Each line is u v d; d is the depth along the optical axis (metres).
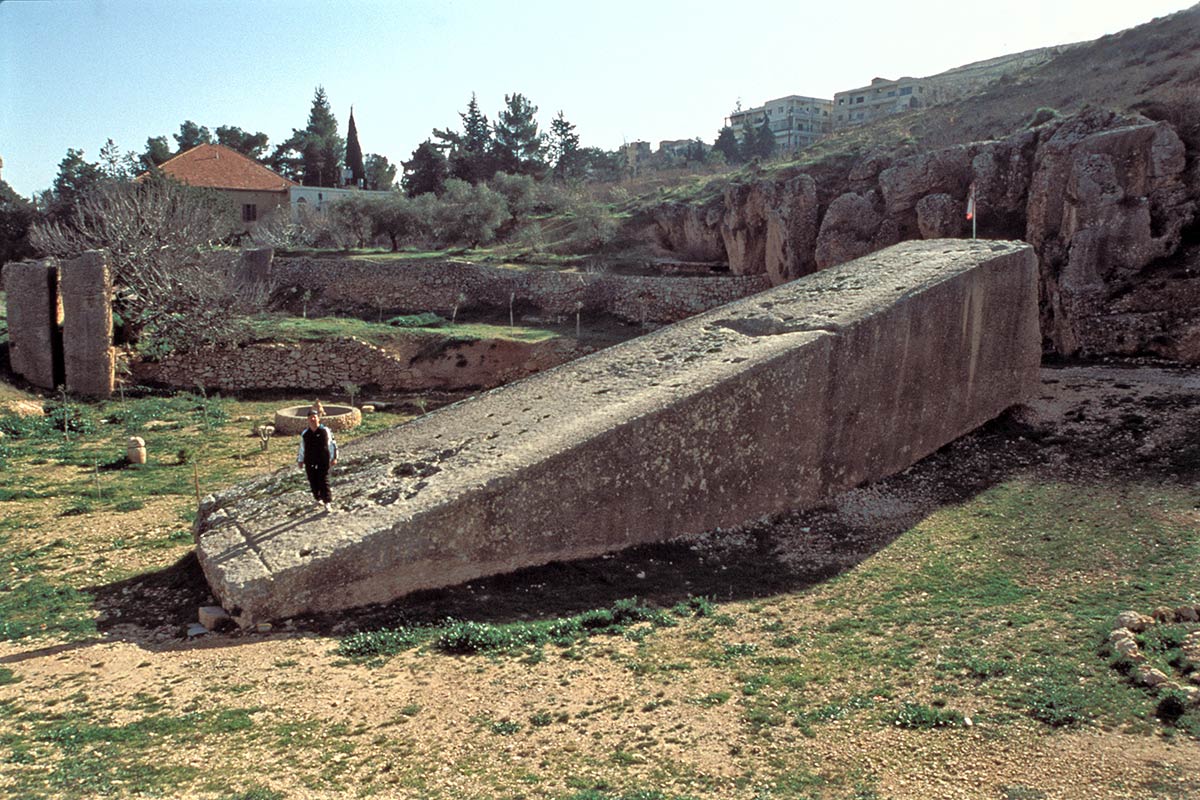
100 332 31.84
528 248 54.25
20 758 8.57
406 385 35.94
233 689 10.29
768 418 16.05
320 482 14.17
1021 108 42.78
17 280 32.31
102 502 19.14
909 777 7.84
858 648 10.95
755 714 9.27
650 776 8.09
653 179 83.75
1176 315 22.73
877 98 124.19
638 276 44.25
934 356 18.36
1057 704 8.84
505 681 10.37
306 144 92.31
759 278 40.53
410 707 9.70
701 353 17.83
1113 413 18.98
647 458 14.85
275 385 35.09
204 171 68.31
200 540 14.20
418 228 59.16
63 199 63.91
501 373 36.47
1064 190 26.89
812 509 16.69
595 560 14.41
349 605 12.74
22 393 31.08
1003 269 19.64
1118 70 44.50
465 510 13.36
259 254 47.19
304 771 8.33
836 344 16.72
